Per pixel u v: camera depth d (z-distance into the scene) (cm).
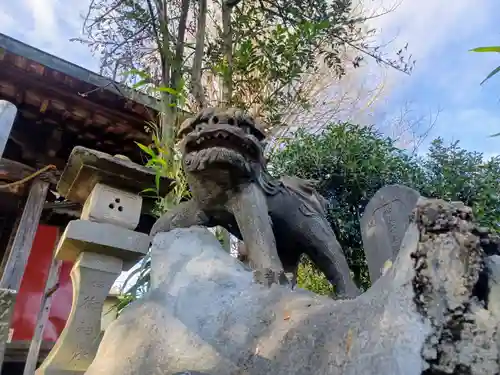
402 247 133
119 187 242
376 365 111
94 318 212
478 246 118
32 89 561
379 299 127
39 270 676
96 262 221
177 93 299
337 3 388
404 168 344
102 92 562
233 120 231
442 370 106
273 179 245
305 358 133
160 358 162
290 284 197
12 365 610
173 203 294
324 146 357
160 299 188
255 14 383
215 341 161
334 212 338
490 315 109
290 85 354
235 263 206
